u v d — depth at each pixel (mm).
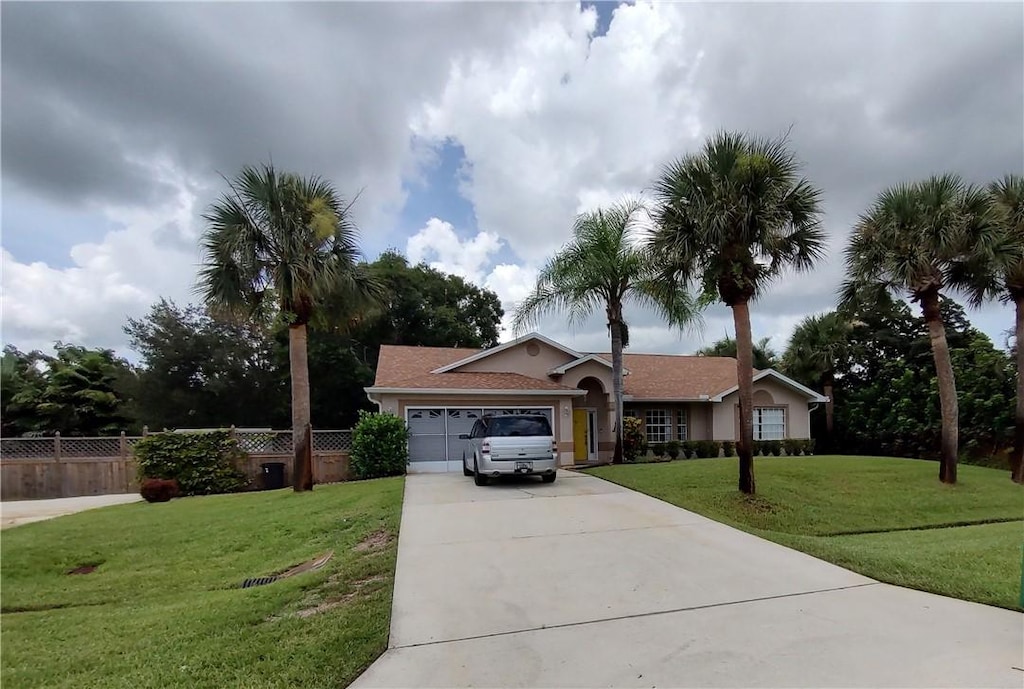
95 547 10406
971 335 29266
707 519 9602
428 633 4984
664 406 23578
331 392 33844
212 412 34938
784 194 12414
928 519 12414
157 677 4453
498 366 21234
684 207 12609
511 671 4199
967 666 4098
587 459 21875
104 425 31125
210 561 9414
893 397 26688
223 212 14641
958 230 14281
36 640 5957
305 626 5324
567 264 16328
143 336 33688
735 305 12906
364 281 16500
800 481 14414
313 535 10039
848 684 3838
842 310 17828
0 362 34719
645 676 4043
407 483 14578
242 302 15078
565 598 5805
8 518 14930
